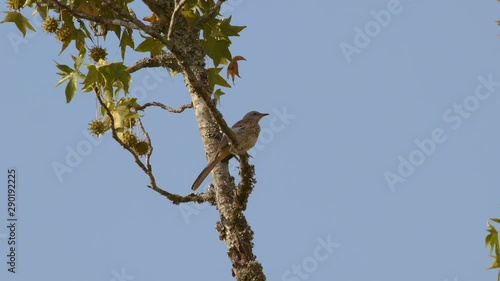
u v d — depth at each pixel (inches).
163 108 499.5
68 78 449.7
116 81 487.8
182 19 489.4
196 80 391.9
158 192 450.0
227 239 440.1
